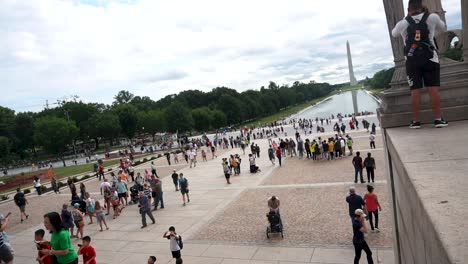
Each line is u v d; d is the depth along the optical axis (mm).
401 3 6852
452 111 5797
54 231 6941
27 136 109312
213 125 105250
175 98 153000
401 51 6684
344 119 77938
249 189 23844
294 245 13477
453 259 1632
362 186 20547
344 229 14453
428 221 2217
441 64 6559
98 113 112062
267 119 143375
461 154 3459
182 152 53750
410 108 6266
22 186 46281
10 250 11820
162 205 21578
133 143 118312
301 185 22906
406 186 3498
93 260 10914
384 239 12906
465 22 6332
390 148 5383
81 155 98625
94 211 19453
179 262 11234
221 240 14969
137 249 15234
